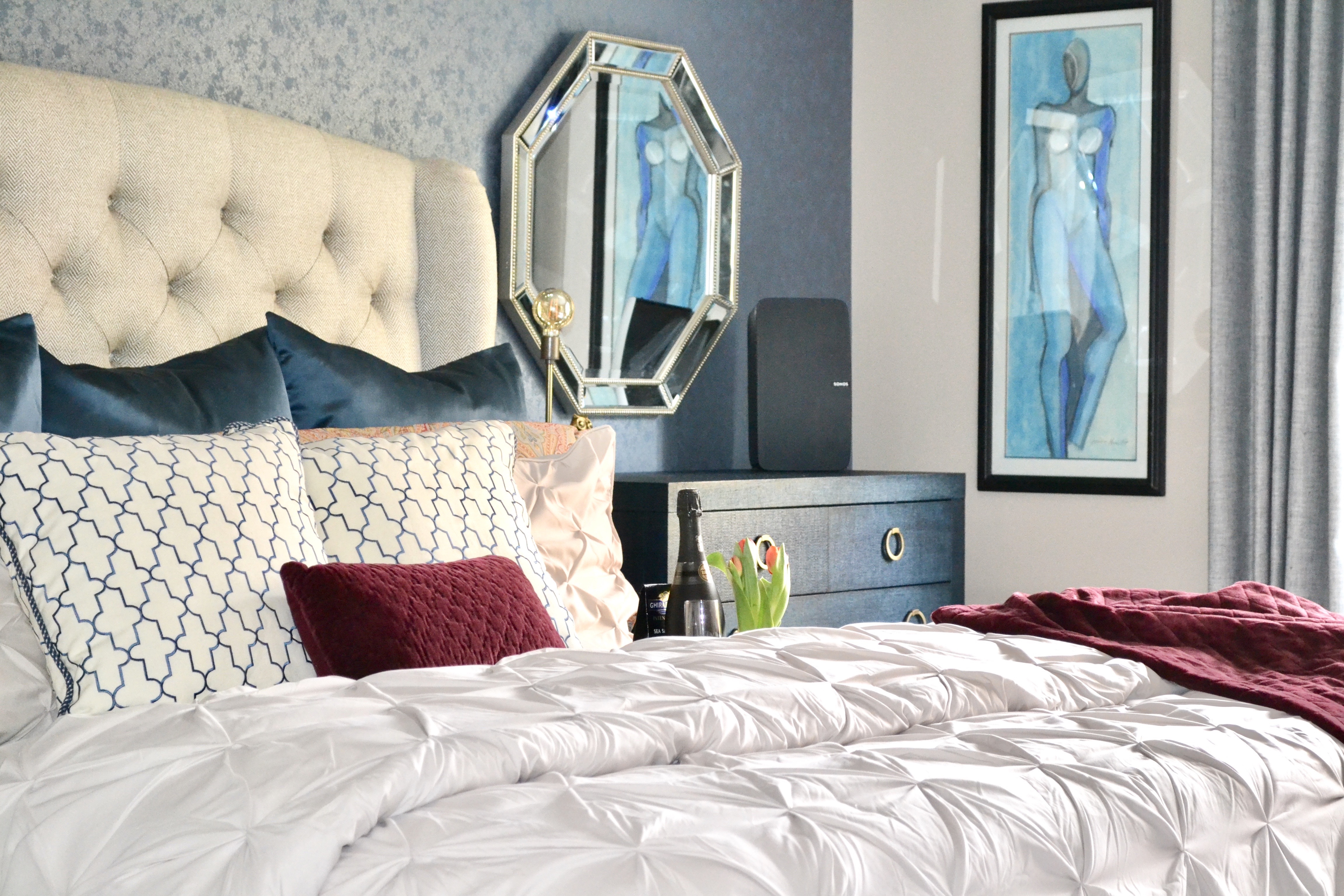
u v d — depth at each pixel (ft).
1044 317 13.87
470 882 3.45
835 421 12.56
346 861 3.59
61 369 6.45
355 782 3.75
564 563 7.59
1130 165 13.47
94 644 5.16
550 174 11.25
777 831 3.81
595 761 4.40
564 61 11.13
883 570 11.75
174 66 8.68
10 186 7.20
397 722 4.40
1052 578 13.89
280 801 3.78
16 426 5.96
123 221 7.80
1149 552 13.47
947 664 5.82
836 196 14.46
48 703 5.26
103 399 6.48
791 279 13.88
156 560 5.38
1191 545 13.30
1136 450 13.50
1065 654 6.27
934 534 12.28
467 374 8.68
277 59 9.30
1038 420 13.91
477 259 9.75
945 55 14.28
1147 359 13.42
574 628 6.98
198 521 5.57
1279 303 12.39
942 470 14.39
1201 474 13.28
